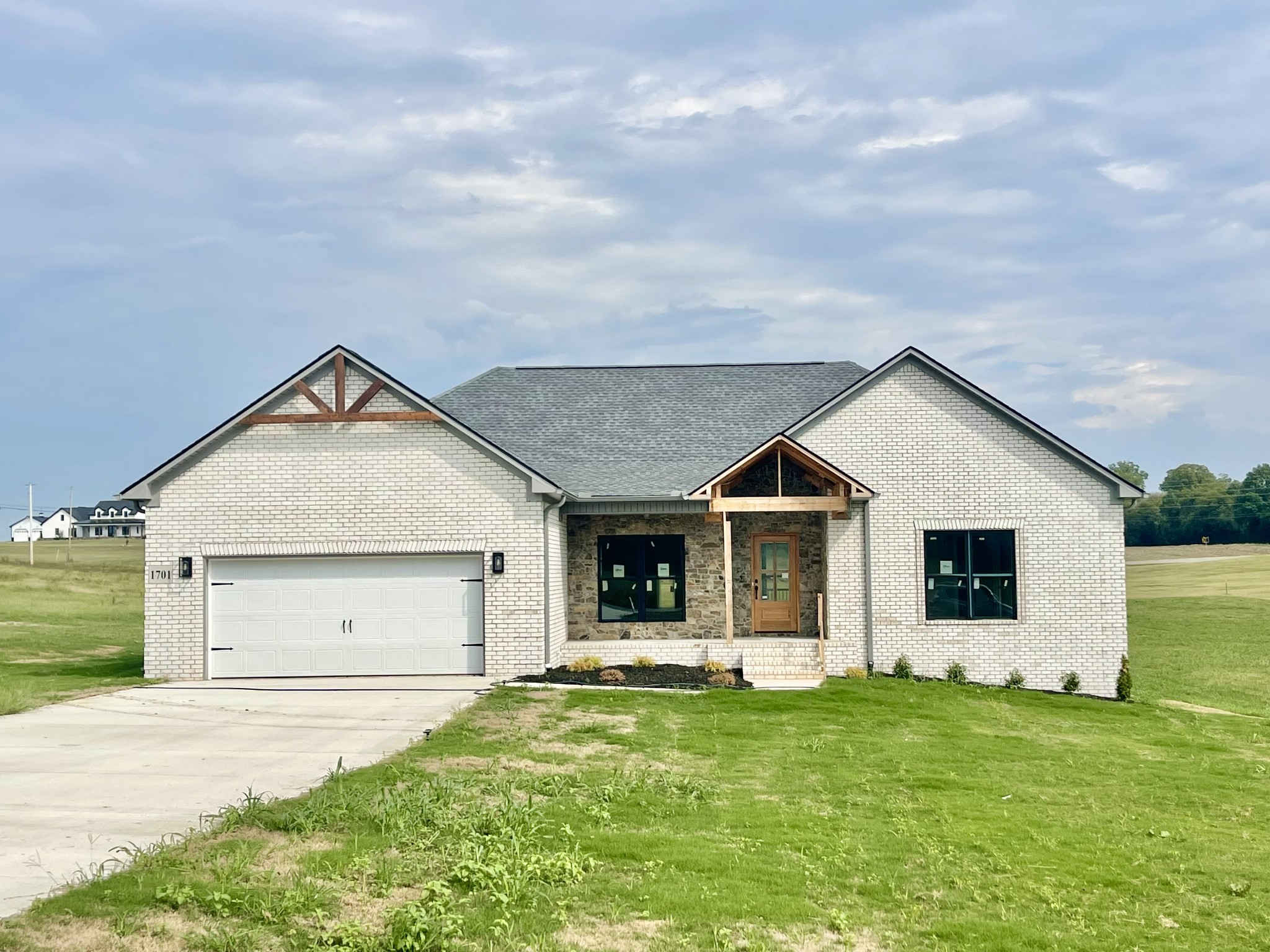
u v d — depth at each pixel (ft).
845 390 77.20
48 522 522.88
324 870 28.07
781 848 33.40
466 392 93.91
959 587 76.79
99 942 22.79
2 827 32.04
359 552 69.56
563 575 78.13
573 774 42.37
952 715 62.95
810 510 74.64
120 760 43.06
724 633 80.64
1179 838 37.37
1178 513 362.94
